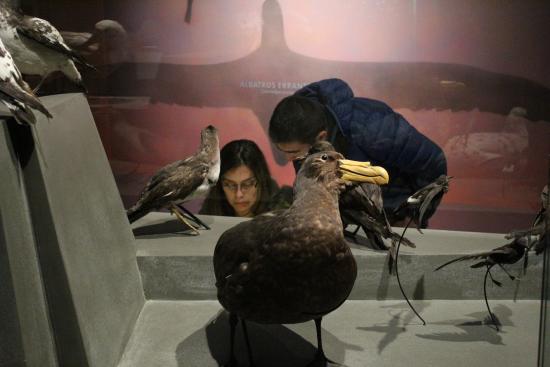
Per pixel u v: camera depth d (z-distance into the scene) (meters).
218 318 3.31
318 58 4.03
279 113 4.14
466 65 3.90
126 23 4.05
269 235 2.44
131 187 4.38
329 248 2.37
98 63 4.11
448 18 3.84
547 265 2.45
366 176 2.43
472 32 3.83
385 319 3.35
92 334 2.54
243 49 4.06
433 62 3.93
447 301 3.58
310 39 4.00
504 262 3.09
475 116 3.98
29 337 2.21
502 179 4.05
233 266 2.58
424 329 3.23
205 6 3.99
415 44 3.92
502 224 4.09
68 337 2.44
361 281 3.55
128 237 3.41
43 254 2.38
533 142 3.95
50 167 2.46
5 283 2.11
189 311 3.39
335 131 4.14
